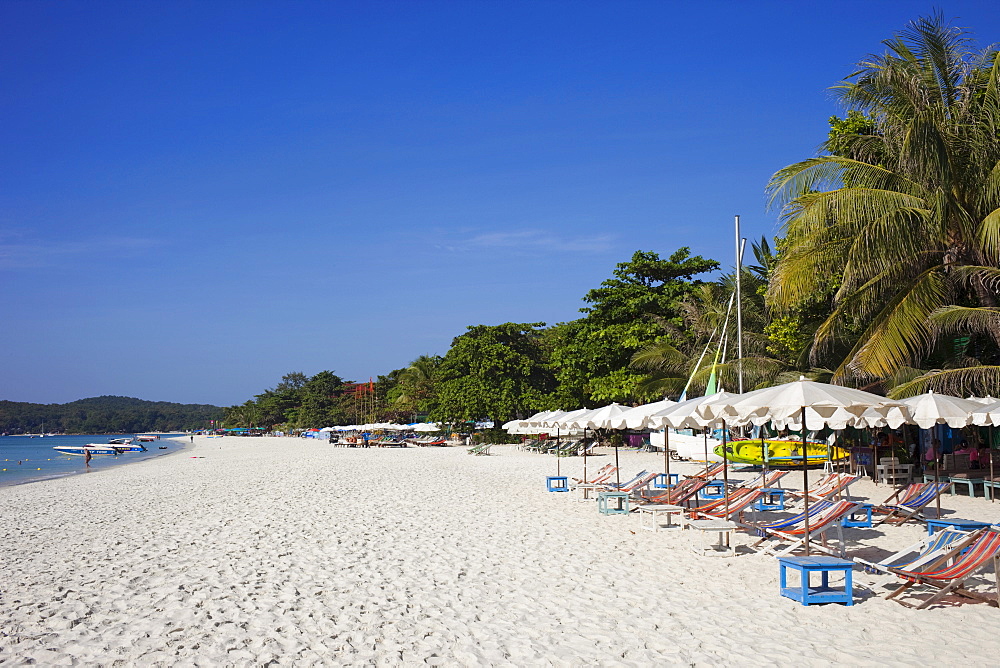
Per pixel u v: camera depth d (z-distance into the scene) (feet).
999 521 41.57
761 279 106.52
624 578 30.63
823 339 67.21
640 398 127.44
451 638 22.76
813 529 32.07
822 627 22.77
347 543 40.50
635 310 137.90
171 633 23.84
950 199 57.47
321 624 24.56
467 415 190.19
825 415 30.58
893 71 58.13
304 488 75.61
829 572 30.35
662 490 52.34
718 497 53.21
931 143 55.31
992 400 48.39
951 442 74.59
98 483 93.09
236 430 632.79
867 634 21.93
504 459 121.70
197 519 52.01
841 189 58.34
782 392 29.30
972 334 63.82
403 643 22.36
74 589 30.55
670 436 102.58
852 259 59.06
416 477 87.40
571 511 52.16
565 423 60.90
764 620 23.73
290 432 514.27
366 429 253.03
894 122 60.54
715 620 23.94
